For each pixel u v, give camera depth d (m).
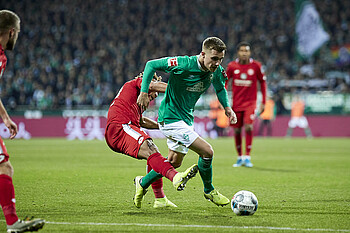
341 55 111.06
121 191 24.77
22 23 116.38
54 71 101.06
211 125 89.00
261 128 90.31
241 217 17.97
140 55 108.50
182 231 15.51
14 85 93.75
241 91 39.06
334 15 119.56
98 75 97.00
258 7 122.12
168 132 19.80
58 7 119.88
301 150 57.66
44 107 91.31
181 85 19.28
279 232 15.46
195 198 22.70
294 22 118.31
